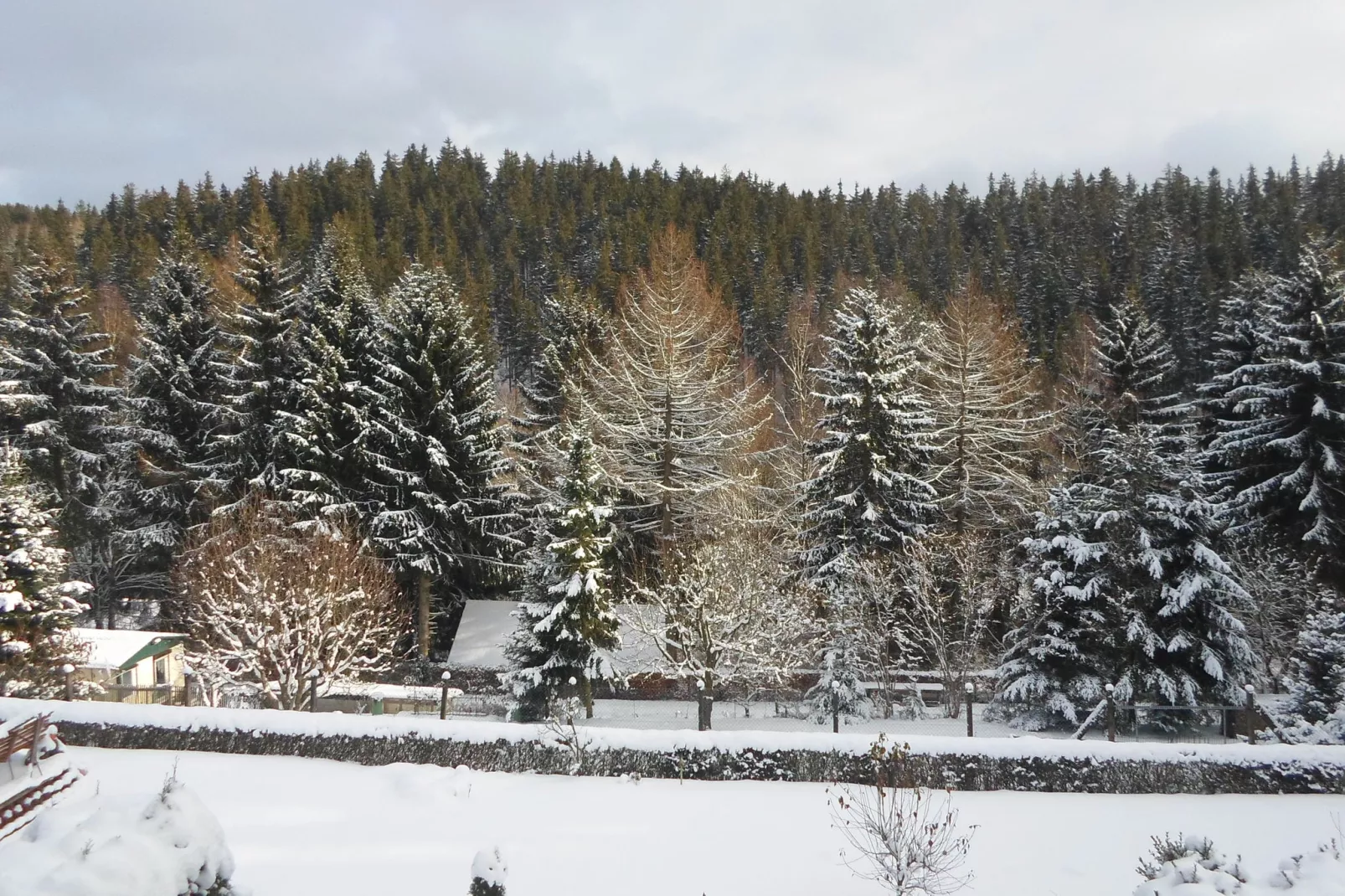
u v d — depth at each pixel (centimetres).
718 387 3347
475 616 3241
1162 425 3244
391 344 3244
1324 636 2000
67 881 586
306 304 3725
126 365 4634
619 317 4959
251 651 2167
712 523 3130
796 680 2581
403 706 2472
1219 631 2183
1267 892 804
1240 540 2862
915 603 2570
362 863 1121
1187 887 809
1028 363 4728
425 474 3141
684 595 2436
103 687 2286
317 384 3070
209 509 3161
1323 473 2866
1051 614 2291
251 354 3388
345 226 6706
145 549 3250
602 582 2494
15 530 2216
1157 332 3525
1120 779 1562
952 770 1572
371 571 2648
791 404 4581
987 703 2441
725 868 1133
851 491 2952
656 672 2578
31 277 3488
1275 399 2986
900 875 1015
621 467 3212
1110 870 1152
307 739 1716
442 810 1369
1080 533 2327
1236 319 3922
